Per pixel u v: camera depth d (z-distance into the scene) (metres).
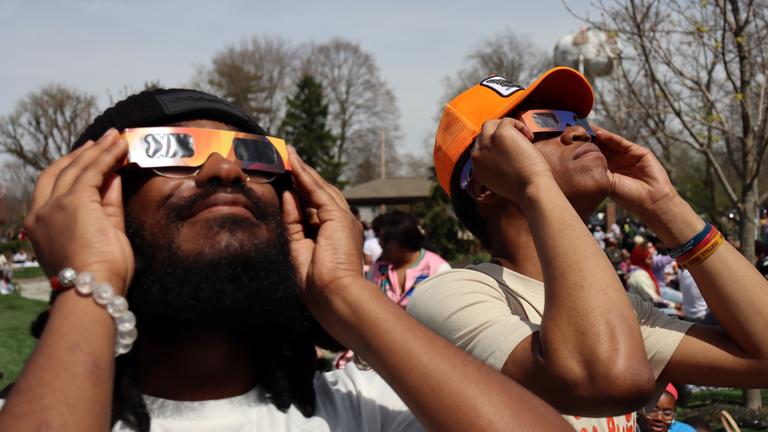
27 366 1.24
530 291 2.07
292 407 1.60
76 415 1.20
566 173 2.12
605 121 9.20
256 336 1.60
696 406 6.70
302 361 1.65
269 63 61.94
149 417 1.48
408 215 6.34
